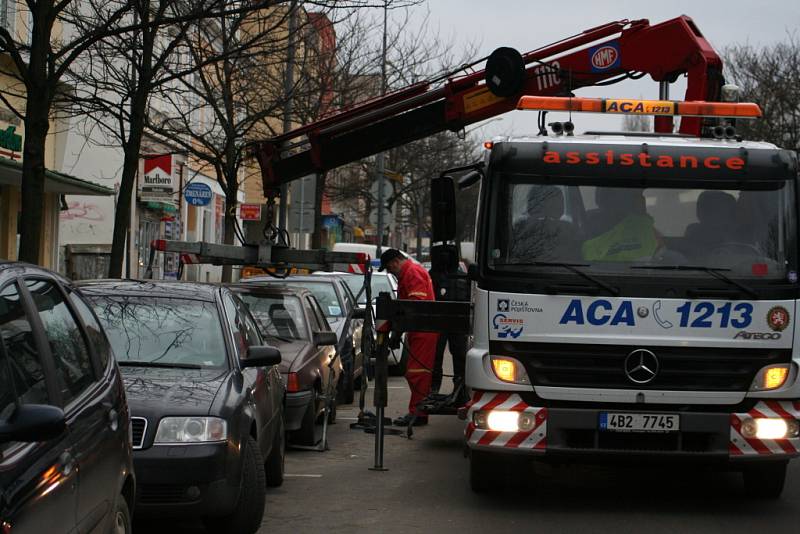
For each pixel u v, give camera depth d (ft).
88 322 18.61
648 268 27.76
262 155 46.65
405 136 45.21
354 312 49.21
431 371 42.42
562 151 28.50
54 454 13.94
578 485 32.48
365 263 40.22
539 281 27.71
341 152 45.93
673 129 37.11
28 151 37.29
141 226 106.11
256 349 27.73
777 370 27.55
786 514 28.40
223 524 24.72
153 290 29.04
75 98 50.24
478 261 28.50
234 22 65.21
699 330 27.48
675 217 28.14
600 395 27.43
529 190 28.35
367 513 28.17
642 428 27.35
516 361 27.68
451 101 44.19
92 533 15.48
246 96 80.02
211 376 25.91
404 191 136.98
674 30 38.93
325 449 38.75
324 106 85.25
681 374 27.45
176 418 23.29
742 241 27.96
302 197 85.30
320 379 39.45
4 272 15.16
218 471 23.27
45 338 15.49
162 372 25.90
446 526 26.66
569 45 41.65
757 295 27.50
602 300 27.53
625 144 28.55
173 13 47.93
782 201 28.17
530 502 29.78
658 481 33.24
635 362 27.48
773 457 27.37
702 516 28.07
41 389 14.60
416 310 34.19
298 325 41.68
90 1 54.34
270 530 26.14
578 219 28.17
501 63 41.88
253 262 44.11
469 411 28.04
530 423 27.53
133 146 47.60
